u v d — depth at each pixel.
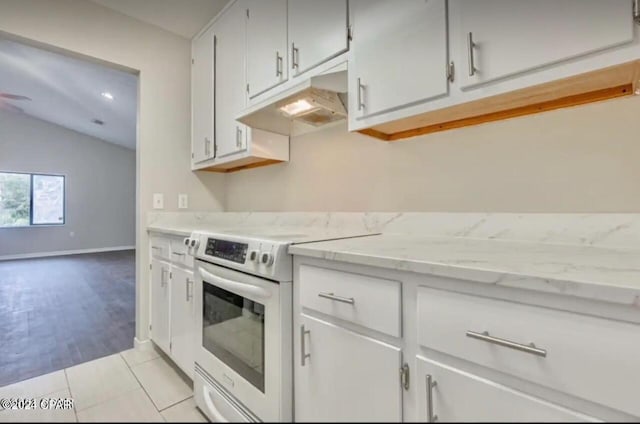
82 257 6.93
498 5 1.04
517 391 0.72
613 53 0.86
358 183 1.85
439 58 1.17
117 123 6.12
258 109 1.73
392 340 0.94
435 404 0.84
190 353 1.78
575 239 1.17
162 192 2.45
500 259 0.89
